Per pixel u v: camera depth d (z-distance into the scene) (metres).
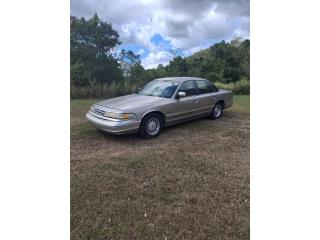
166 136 5.36
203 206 2.85
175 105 5.45
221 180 3.46
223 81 17.67
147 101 5.18
